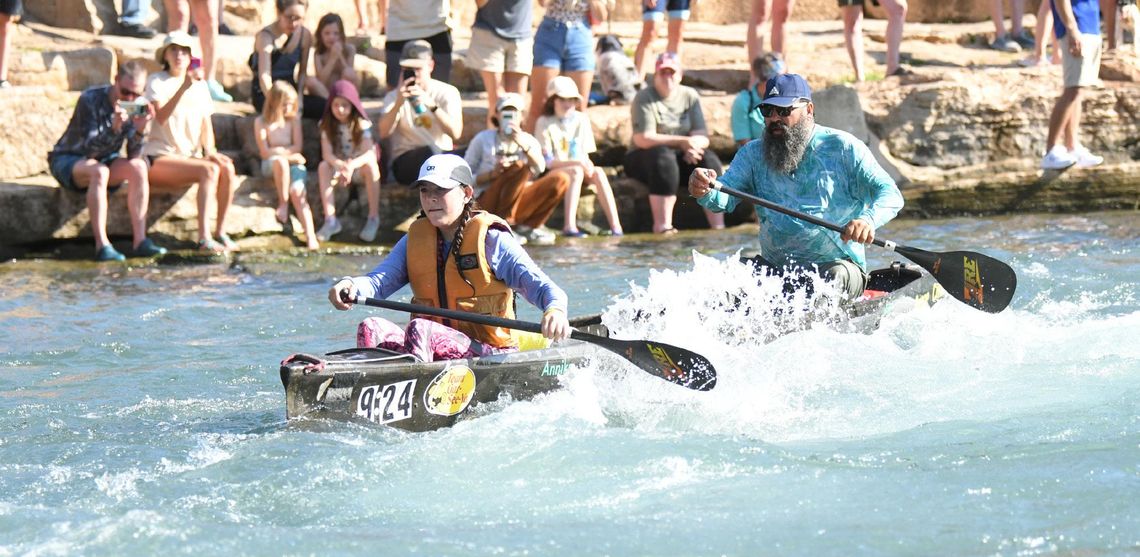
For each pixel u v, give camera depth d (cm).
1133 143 5341
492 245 2331
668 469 1939
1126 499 1755
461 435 2116
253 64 4925
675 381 2256
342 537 1695
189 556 1634
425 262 2352
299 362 2128
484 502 1836
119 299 3681
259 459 2034
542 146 4812
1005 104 5303
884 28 6444
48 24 5512
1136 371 2445
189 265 4278
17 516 1797
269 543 1670
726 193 2812
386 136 4803
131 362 2922
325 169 4688
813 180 2808
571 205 4809
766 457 1977
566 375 2352
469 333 2359
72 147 4416
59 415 2425
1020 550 1609
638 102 4928
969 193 5247
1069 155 5128
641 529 1711
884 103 5319
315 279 4016
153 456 2114
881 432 2133
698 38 6100
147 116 4366
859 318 2764
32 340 3152
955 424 2152
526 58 4966
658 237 4819
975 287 2806
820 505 1780
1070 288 3428
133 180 4394
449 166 2308
